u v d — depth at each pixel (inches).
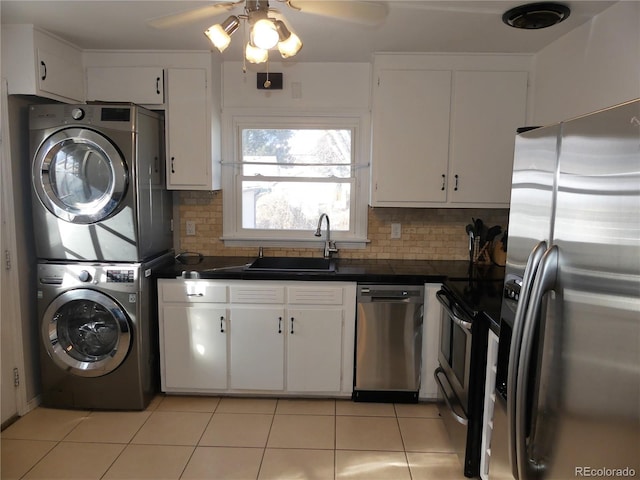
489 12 90.1
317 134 134.7
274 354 116.8
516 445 48.1
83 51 119.8
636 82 75.4
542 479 45.2
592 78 89.5
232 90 131.8
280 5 87.3
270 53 121.2
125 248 108.8
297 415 112.4
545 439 44.7
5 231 105.6
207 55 120.1
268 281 114.4
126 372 111.8
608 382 35.9
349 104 131.6
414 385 116.5
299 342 116.2
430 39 107.9
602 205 37.4
